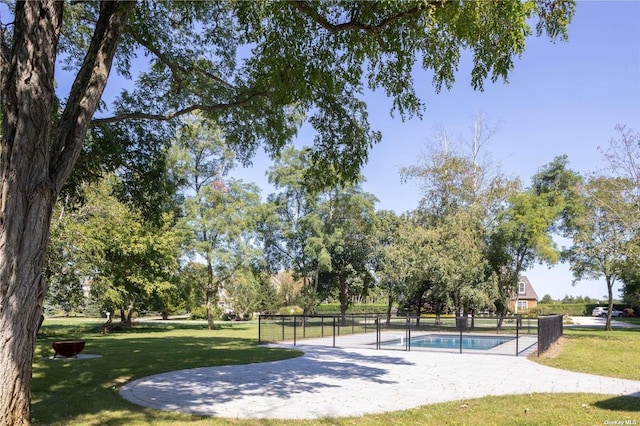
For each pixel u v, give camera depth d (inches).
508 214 1003.3
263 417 253.4
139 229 1062.4
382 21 293.7
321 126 410.6
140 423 237.8
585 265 1100.5
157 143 486.6
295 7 293.4
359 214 1363.2
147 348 625.3
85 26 433.7
